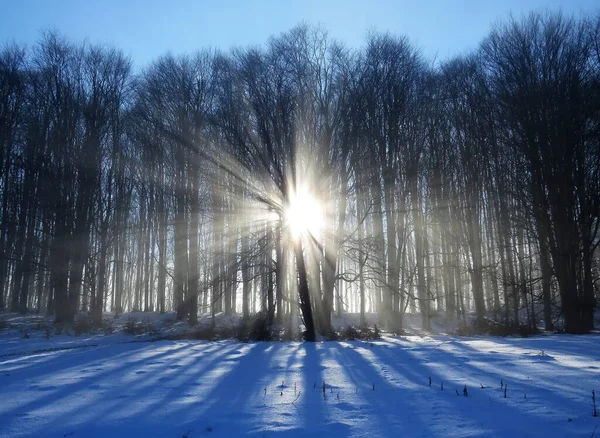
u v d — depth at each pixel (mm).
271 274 20859
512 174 25922
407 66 25484
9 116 27547
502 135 26203
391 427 6090
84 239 25875
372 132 23453
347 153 21828
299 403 7449
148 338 20938
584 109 22672
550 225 23797
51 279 26359
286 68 20828
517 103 24156
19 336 21594
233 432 6055
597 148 22953
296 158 20031
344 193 21688
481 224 32500
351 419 6488
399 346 15305
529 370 9641
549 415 6379
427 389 8203
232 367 11156
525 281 24844
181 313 29047
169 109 28109
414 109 25719
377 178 23203
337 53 22156
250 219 22688
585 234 23594
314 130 20875
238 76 21688
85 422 6621
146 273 37781
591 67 23828
